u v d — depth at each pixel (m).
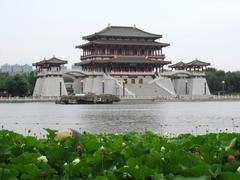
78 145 16.27
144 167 11.78
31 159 13.35
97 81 199.75
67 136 17.03
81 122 76.25
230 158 13.47
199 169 11.22
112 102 170.62
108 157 13.65
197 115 93.94
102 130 62.56
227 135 17.94
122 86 195.50
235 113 100.19
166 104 159.38
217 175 11.10
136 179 11.85
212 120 79.94
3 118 85.62
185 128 63.19
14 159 13.45
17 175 12.27
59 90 193.38
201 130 59.31
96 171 13.08
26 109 122.69
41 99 181.88
